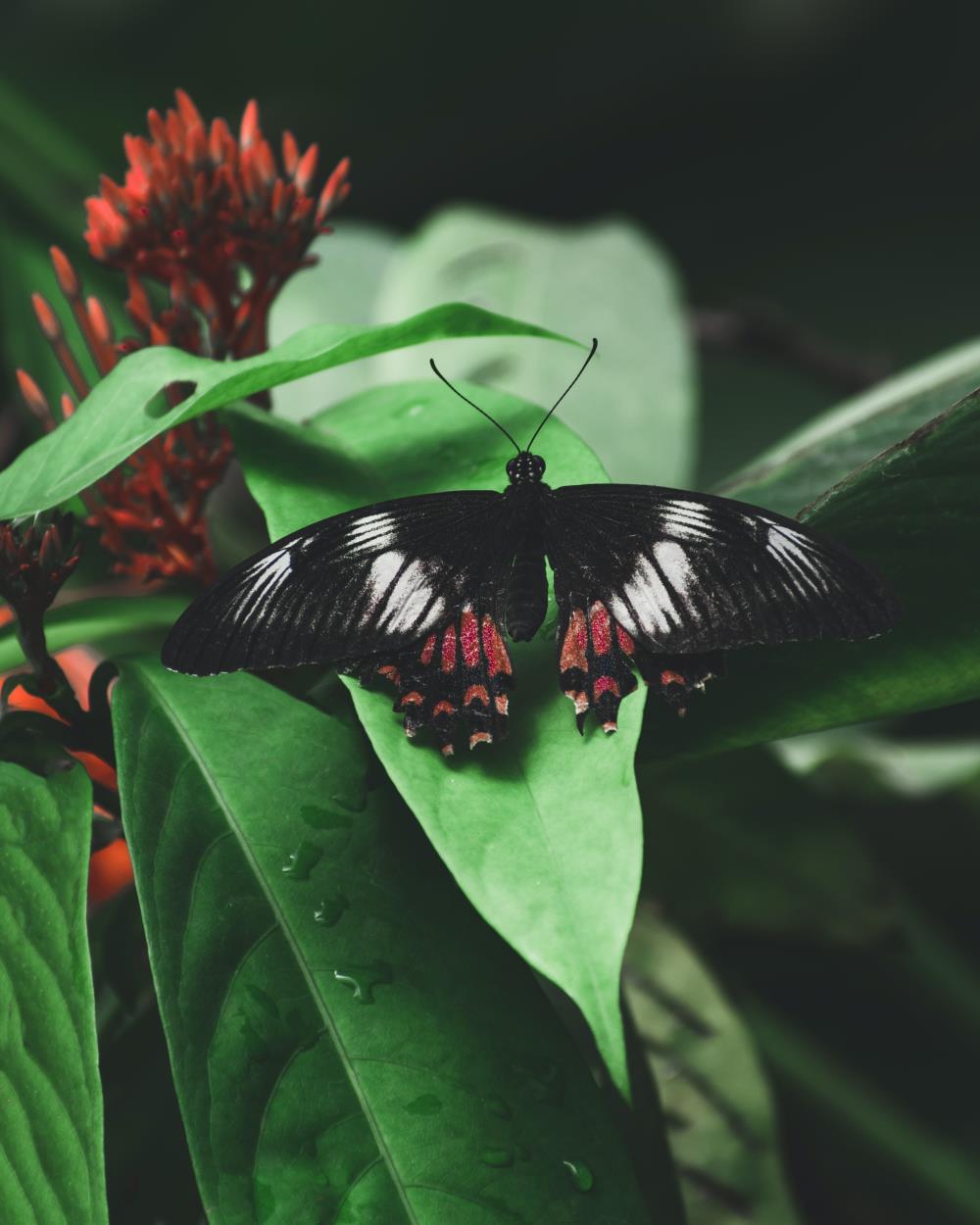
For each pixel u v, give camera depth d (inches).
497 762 14.1
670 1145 16.9
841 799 20.3
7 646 16.4
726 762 17.5
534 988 14.5
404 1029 14.3
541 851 13.7
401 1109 14.1
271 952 14.3
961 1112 20.6
